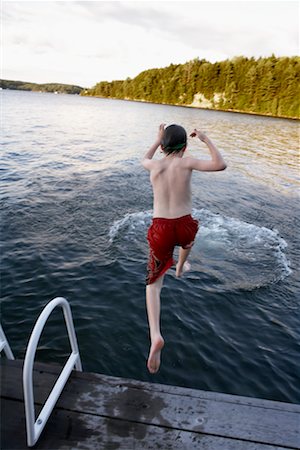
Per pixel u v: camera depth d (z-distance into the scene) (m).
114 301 6.31
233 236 9.89
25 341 5.26
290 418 2.49
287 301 6.86
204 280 7.31
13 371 2.83
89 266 7.43
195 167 2.50
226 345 5.47
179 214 2.53
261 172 18.95
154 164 2.61
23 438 2.30
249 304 6.64
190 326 5.83
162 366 4.95
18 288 6.51
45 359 4.92
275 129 46.09
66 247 8.22
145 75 128.75
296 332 5.95
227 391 4.62
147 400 2.61
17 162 16.14
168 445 2.29
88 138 26.03
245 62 95.50
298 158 24.17
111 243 8.59
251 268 8.07
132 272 7.30
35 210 10.33
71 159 17.92
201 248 8.91
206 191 14.53
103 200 11.80
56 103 76.38
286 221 11.63
